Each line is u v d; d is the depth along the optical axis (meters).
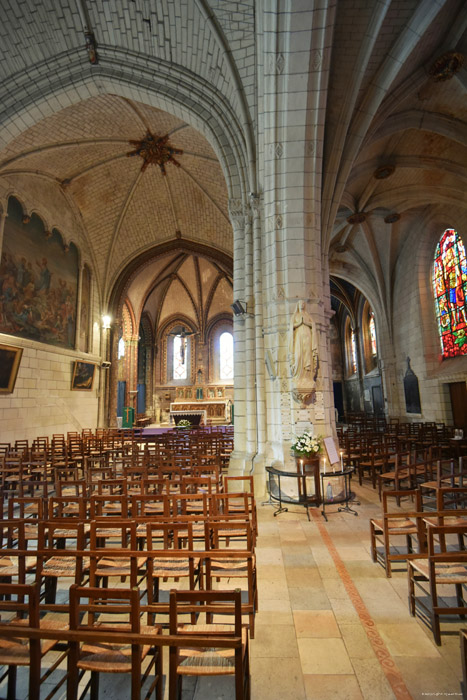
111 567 3.98
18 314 14.62
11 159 13.73
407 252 19.80
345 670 3.14
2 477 8.42
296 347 8.98
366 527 6.65
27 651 2.65
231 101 11.00
